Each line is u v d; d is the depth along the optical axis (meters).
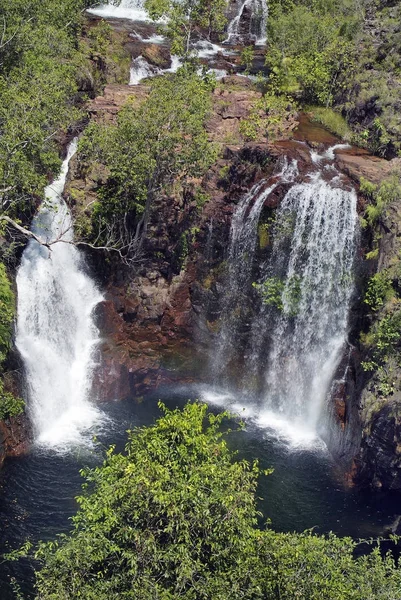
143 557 16.84
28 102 34.59
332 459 32.25
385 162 39.56
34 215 38.97
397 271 31.00
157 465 17.50
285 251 37.06
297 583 16.69
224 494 17.67
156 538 17.36
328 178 37.69
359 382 31.41
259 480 30.25
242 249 38.19
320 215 36.09
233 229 38.34
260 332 38.12
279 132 42.84
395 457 27.41
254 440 33.78
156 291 38.91
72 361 36.97
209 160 37.03
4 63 41.62
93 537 17.41
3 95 35.62
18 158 33.00
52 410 34.38
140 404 36.97
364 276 34.09
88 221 38.31
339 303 35.31
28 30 42.09
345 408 32.84
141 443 19.09
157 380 38.62
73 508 27.55
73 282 38.47
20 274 36.06
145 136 36.06
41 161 36.59
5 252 34.28
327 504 28.77
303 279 36.59
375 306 31.94
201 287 39.19
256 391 38.19
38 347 35.28
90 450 31.80
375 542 26.42
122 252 38.88
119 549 17.09
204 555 17.56
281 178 38.16
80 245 38.75
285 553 17.39
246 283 38.28
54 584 17.03
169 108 36.16
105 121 41.72
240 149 39.66
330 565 17.30
